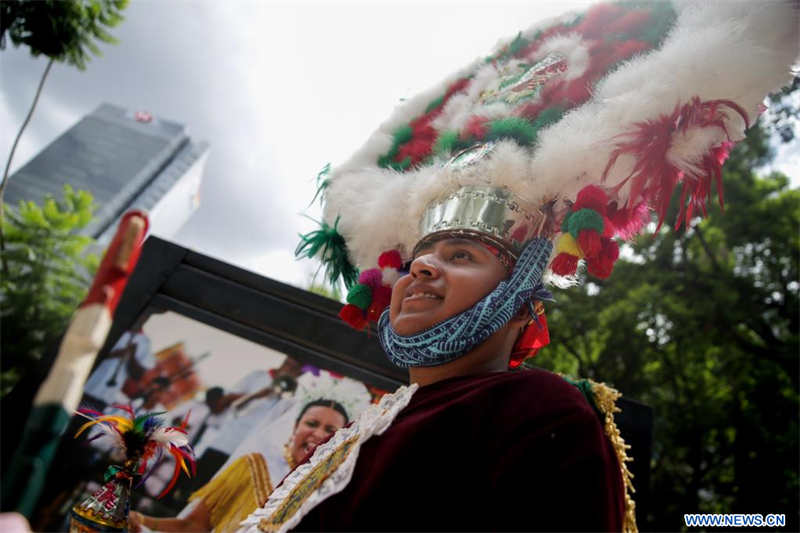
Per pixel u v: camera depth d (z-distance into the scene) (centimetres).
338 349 473
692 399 1553
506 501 100
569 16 211
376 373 466
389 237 211
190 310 491
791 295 1558
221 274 505
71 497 413
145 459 219
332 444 169
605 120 153
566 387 123
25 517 60
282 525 132
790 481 1386
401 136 234
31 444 61
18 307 1775
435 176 178
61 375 64
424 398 144
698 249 1609
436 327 152
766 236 1555
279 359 474
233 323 488
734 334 1509
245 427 450
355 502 117
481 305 150
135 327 482
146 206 5791
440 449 118
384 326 176
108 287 70
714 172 147
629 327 1501
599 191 151
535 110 184
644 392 1578
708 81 142
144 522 403
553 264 152
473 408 123
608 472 102
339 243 228
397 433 127
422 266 158
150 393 463
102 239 5225
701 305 1484
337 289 236
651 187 148
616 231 163
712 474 1570
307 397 459
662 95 144
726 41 140
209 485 426
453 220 168
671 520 1525
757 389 1495
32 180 5409
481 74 223
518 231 165
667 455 1556
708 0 156
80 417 443
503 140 175
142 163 6069
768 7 143
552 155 159
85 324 66
